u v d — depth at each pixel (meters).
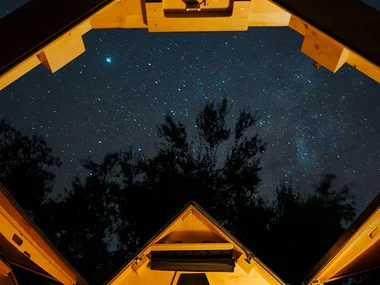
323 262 3.05
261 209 6.52
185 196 6.56
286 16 1.89
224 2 1.84
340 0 1.59
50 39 1.60
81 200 6.45
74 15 1.63
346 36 1.52
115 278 3.30
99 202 6.50
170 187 6.61
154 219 6.47
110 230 6.48
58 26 1.61
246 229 6.40
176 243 3.36
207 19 1.88
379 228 2.40
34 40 1.59
